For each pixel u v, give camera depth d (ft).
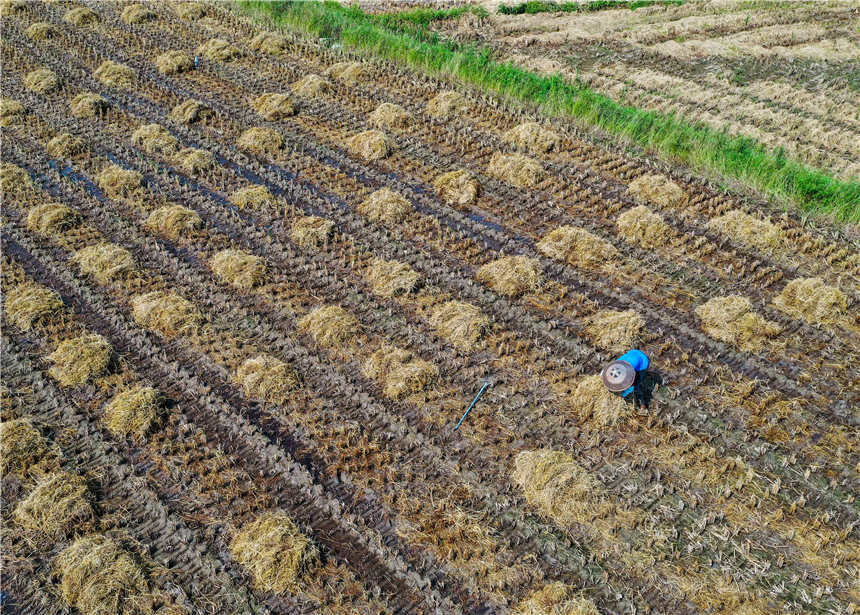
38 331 42.22
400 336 41.52
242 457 34.53
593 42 86.58
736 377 38.17
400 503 32.14
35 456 34.50
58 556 30.07
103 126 64.44
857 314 42.14
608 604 28.25
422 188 55.47
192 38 82.64
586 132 62.28
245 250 48.62
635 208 50.67
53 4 90.94
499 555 29.99
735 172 55.47
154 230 51.06
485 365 39.29
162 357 40.16
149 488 33.14
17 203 53.88
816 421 35.73
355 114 66.08
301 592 28.86
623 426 35.65
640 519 31.12
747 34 87.25
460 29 91.20
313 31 84.23
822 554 29.84
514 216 52.03
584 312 42.98
